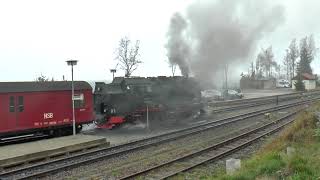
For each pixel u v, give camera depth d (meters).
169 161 16.19
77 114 25.64
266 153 14.74
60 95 24.67
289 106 42.50
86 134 25.89
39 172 14.77
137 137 24.55
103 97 27.66
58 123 24.55
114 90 27.80
